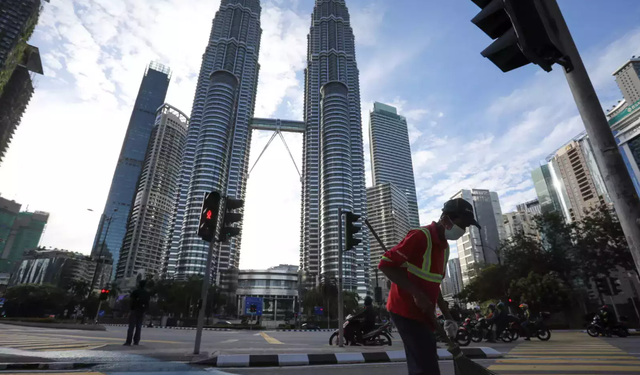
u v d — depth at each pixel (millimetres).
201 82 173625
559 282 26906
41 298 82625
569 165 134375
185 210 141500
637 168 73562
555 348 9156
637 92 138125
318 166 173125
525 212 151750
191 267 132125
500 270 35781
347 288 131875
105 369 4469
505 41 2449
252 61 188375
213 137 151875
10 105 120812
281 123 187000
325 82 181375
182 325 39469
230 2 195500
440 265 2021
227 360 5395
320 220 151250
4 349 5879
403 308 1952
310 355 5762
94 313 76625
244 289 123438
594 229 31594
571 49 2607
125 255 173750
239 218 7469
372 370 5160
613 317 14789
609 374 4723
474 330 12227
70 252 165125
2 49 85125
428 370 1760
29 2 91688
